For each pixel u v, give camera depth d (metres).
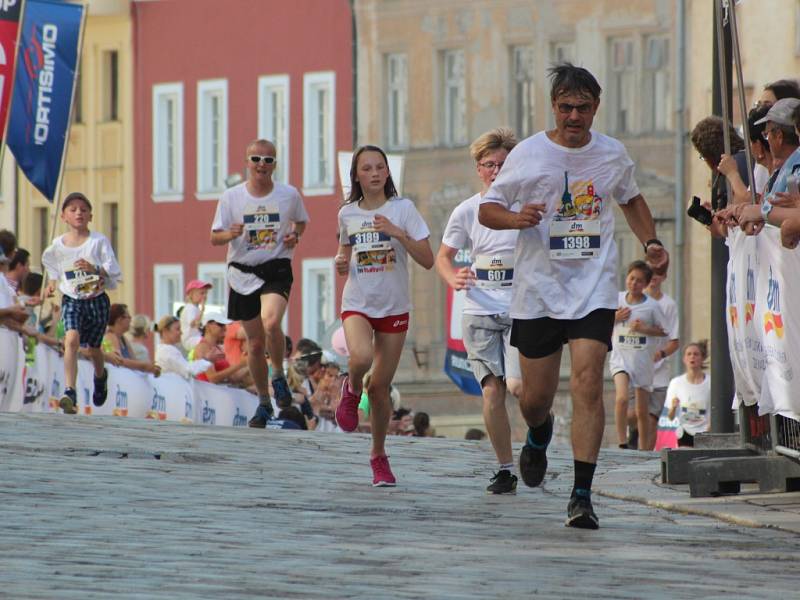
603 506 20.06
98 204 100.31
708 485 20.59
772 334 19.67
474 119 88.88
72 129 101.06
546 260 18.27
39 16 46.53
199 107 96.06
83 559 14.69
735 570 14.61
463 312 22.73
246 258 31.23
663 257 18.47
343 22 91.62
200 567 14.33
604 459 27.47
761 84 73.19
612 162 18.30
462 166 89.06
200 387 39.19
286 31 93.19
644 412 39.69
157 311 98.38
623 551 15.79
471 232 22.92
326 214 92.00
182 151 96.88
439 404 89.12
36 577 13.55
